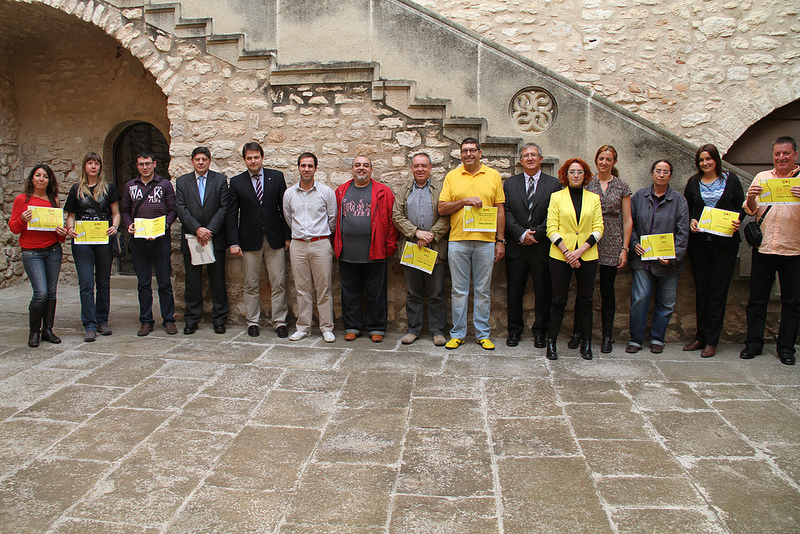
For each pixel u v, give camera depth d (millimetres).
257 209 4512
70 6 5062
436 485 2311
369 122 4664
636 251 4113
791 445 2660
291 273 4887
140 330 4648
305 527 2027
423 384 3490
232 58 4801
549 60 5812
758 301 4012
